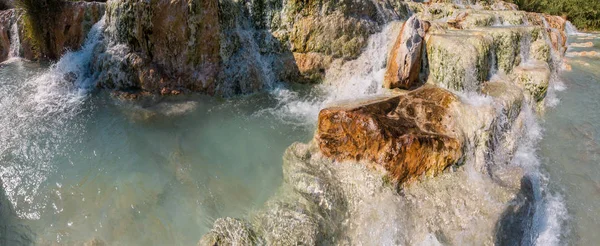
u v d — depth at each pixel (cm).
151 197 430
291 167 476
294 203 419
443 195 439
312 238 372
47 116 584
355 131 469
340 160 472
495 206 428
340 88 720
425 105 543
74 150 505
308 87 730
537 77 685
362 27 750
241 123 594
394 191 433
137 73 640
